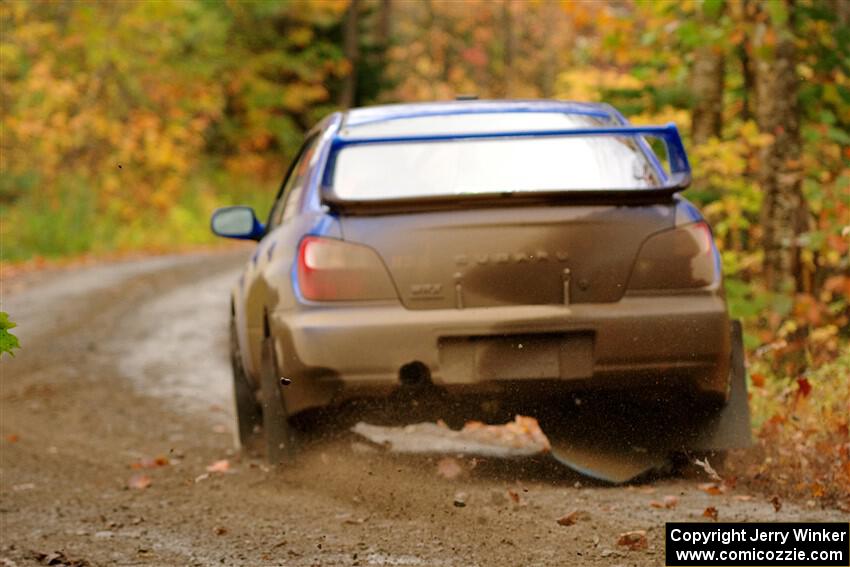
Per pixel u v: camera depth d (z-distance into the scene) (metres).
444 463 13.34
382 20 114.56
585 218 12.20
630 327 12.05
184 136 73.25
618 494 12.16
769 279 22.50
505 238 12.12
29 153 63.81
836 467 12.18
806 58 24.66
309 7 91.50
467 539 10.17
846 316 22.89
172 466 15.46
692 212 12.52
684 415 12.82
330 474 13.00
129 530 11.22
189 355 27.72
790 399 15.27
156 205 70.69
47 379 24.47
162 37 73.31
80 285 42.59
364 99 97.62
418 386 12.18
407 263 12.18
